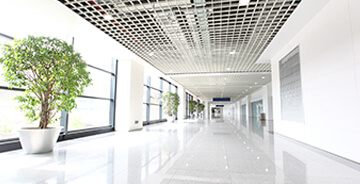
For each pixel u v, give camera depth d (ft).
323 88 12.78
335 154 11.60
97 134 22.00
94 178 7.75
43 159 10.71
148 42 19.65
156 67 31.04
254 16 13.50
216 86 55.72
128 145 15.05
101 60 23.77
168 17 13.98
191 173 8.44
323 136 12.87
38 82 11.69
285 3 12.17
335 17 11.41
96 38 18.16
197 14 13.33
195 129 28.45
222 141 17.21
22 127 12.62
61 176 7.97
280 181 7.53
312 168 9.21
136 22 15.01
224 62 27.37
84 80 13.67
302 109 15.96
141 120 29.17
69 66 12.53
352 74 10.09
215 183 7.30
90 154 11.96
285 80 19.79
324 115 12.71
